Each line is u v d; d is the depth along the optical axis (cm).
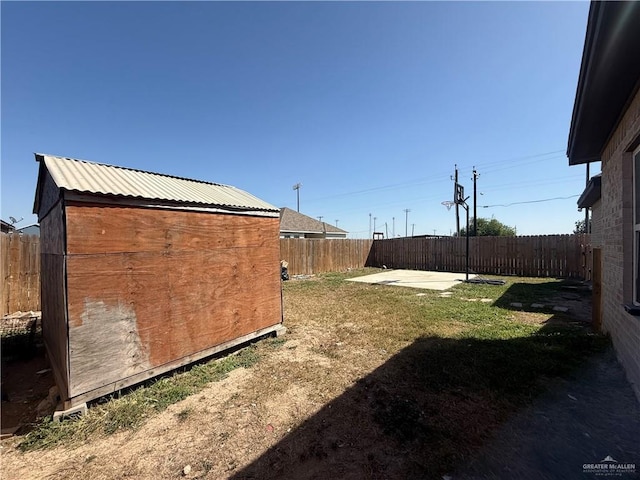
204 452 191
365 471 171
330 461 180
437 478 164
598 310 434
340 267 1448
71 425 217
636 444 191
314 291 854
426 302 668
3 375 325
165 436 208
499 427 210
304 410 240
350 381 290
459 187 1193
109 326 251
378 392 265
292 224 2277
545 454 182
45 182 331
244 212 389
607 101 285
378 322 508
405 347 382
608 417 221
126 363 263
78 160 325
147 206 281
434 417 224
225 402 254
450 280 1057
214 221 348
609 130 355
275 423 223
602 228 424
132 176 340
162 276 293
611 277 367
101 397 248
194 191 369
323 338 427
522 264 1145
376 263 1645
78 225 234
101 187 256
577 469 169
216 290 349
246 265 392
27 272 579
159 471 175
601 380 279
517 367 307
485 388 267
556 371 298
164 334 294
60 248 245
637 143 284
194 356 322
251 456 187
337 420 224
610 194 372
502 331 438
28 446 196
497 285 905
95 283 243
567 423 214
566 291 780
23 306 574
